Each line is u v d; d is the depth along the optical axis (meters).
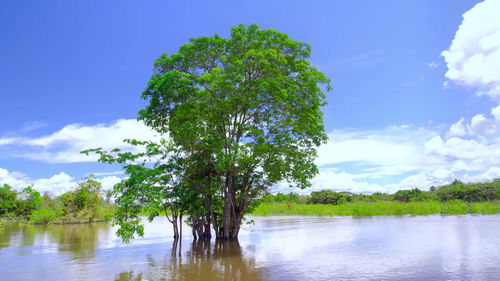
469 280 10.07
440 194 74.25
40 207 60.88
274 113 22.30
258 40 21.45
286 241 22.30
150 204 17.34
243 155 19.27
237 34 21.23
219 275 11.62
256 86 19.58
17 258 16.38
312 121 21.31
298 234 27.30
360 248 17.88
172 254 17.08
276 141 22.08
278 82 19.22
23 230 37.81
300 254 16.31
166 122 22.92
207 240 23.88
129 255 16.95
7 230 37.84
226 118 20.19
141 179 17.75
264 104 21.48
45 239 26.58
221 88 19.00
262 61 19.09
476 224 31.00
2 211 57.69
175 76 19.58
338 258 14.81
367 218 49.16
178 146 22.30
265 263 13.93
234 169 21.83
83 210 54.00
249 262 14.23
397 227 30.69
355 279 10.58
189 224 26.62
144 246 20.84
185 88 19.94
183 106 20.19
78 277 11.62
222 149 20.50
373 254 15.70
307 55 22.20
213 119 20.30
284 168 21.94
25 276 11.93
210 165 22.22
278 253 16.80
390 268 12.21
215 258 15.49
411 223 35.03
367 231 27.84
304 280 10.59
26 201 59.56
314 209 69.00
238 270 12.48
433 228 28.20
